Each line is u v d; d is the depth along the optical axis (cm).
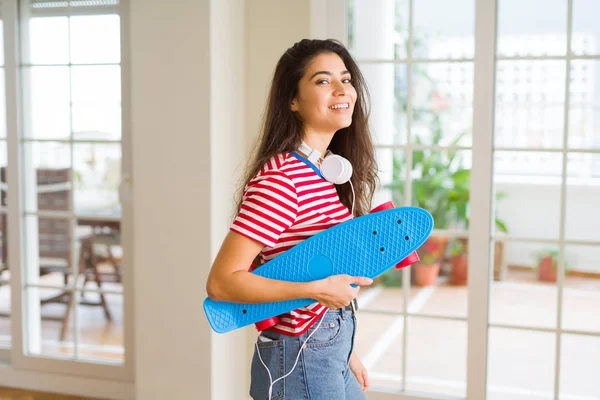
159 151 307
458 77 771
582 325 530
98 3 347
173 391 313
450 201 693
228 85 312
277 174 151
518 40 780
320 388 157
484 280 309
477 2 301
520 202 738
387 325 535
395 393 321
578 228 719
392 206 163
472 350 313
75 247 371
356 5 658
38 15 358
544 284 677
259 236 146
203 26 295
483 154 306
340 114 159
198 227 303
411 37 315
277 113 162
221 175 308
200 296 305
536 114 762
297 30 321
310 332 157
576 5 751
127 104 343
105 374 354
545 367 429
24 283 369
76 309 368
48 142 365
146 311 315
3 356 382
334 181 157
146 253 312
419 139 777
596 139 743
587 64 745
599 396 372
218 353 312
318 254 153
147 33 304
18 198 363
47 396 356
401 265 164
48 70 360
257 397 162
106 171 373
